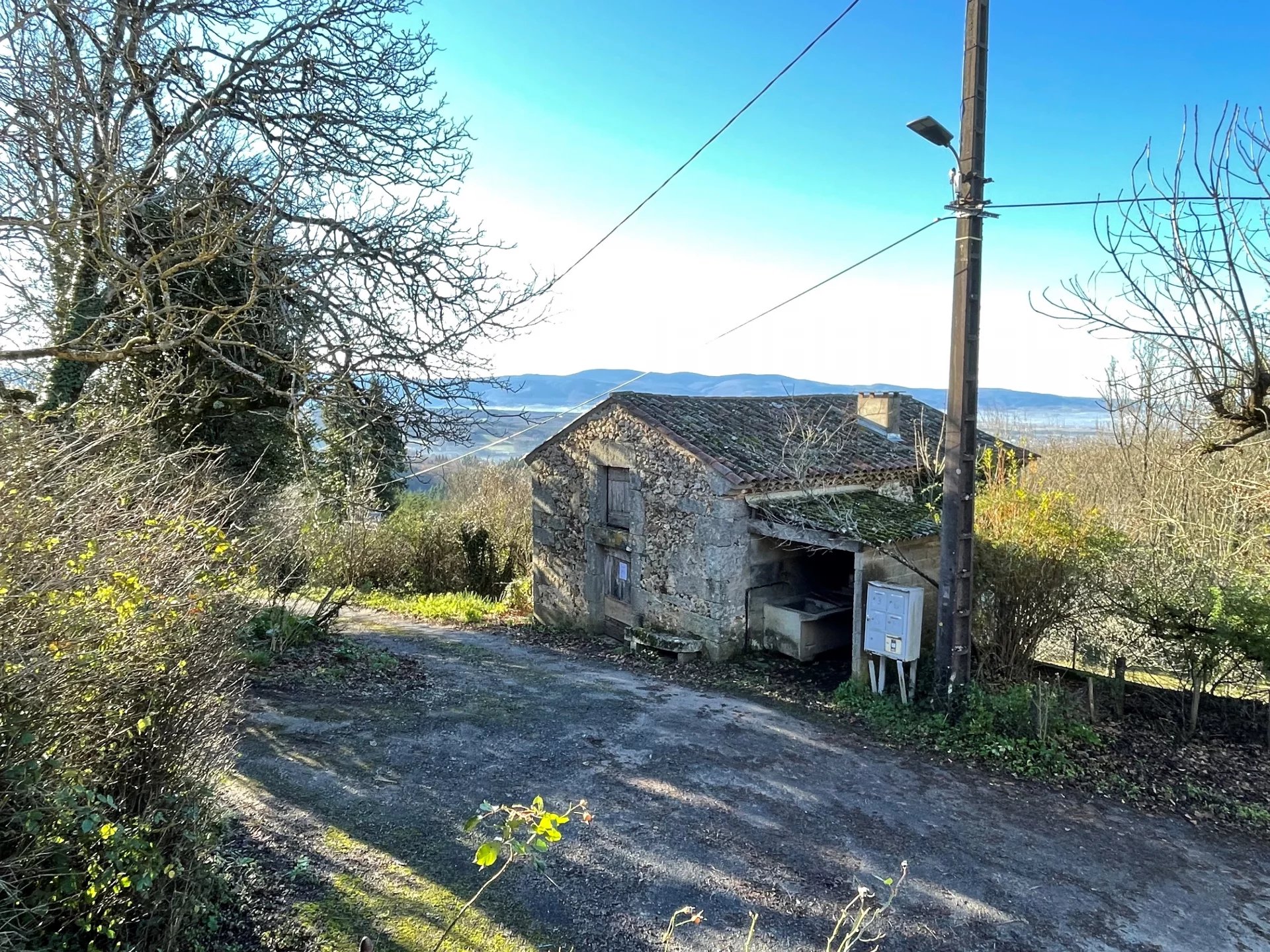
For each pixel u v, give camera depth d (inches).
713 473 415.8
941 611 297.1
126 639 128.4
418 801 221.5
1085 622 323.6
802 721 316.5
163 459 194.7
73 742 123.9
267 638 373.4
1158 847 213.8
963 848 209.6
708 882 187.8
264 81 352.5
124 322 334.3
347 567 511.5
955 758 272.4
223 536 190.7
